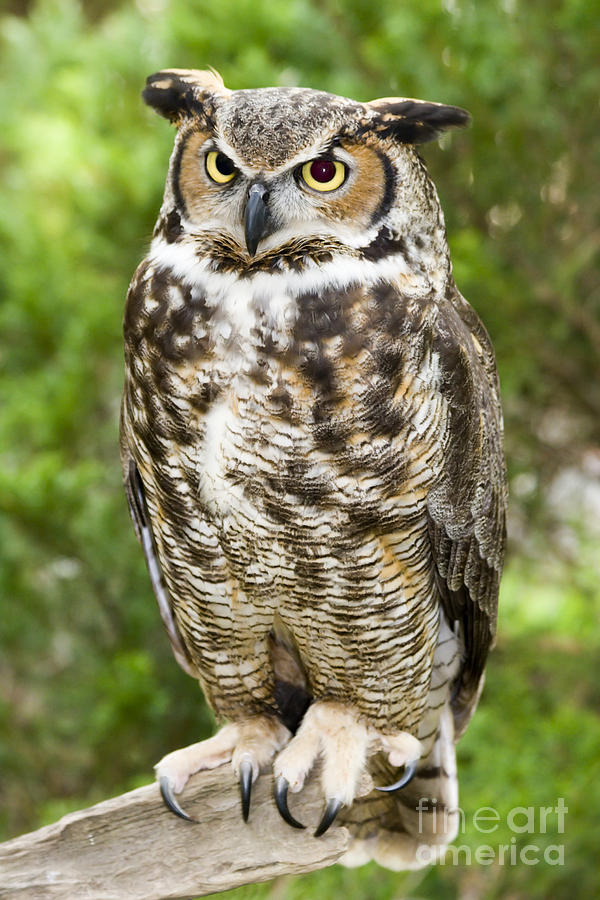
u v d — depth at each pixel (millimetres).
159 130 3684
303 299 3010
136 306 3035
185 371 3014
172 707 3613
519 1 3562
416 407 3016
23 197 3994
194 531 3064
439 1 3506
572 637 3635
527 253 3605
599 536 3863
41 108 4105
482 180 3590
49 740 3666
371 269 3021
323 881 3453
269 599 3086
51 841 3037
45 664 3750
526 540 3828
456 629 3166
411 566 3064
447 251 3070
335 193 3020
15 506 3527
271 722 3156
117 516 3604
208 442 3021
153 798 3066
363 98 3531
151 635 3637
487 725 3514
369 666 3104
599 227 3604
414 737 3145
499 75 3518
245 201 3014
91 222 3717
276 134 3012
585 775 3426
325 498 3023
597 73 3533
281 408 3004
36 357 3824
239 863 3066
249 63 3529
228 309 3012
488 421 3096
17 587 3586
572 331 3629
